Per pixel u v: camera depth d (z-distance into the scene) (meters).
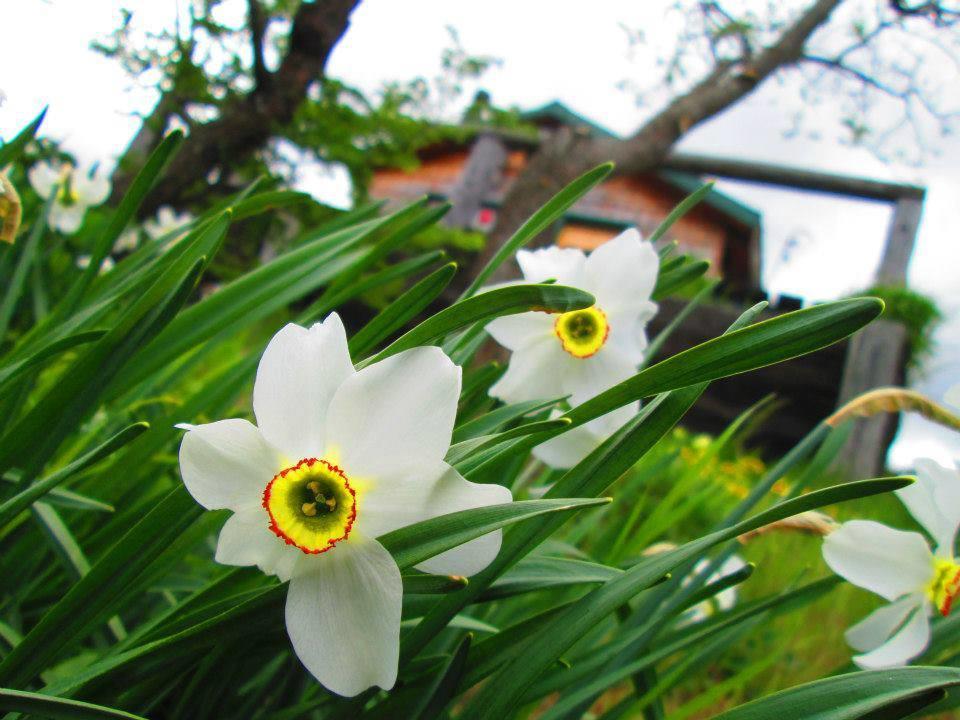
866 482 0.14
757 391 1.86
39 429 0.17
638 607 0.22
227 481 0.14
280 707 0.20
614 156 1.35
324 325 0.14
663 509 0.27
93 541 0.22
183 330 0.23
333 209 0.95
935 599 0.19
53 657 0.15
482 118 1.32
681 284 0.25
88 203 0.59
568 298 0.15
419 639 0.16
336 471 0.14
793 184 1.81
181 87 0.84
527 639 0.17
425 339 0.15
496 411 0.20
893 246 1.81
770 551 0.65
